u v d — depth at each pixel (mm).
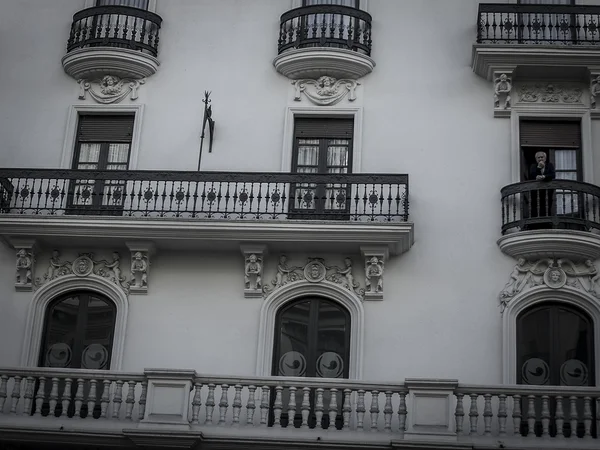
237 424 20469
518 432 20078
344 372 21766
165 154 23344
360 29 23688
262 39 24062
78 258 22609
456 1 24000
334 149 23281
